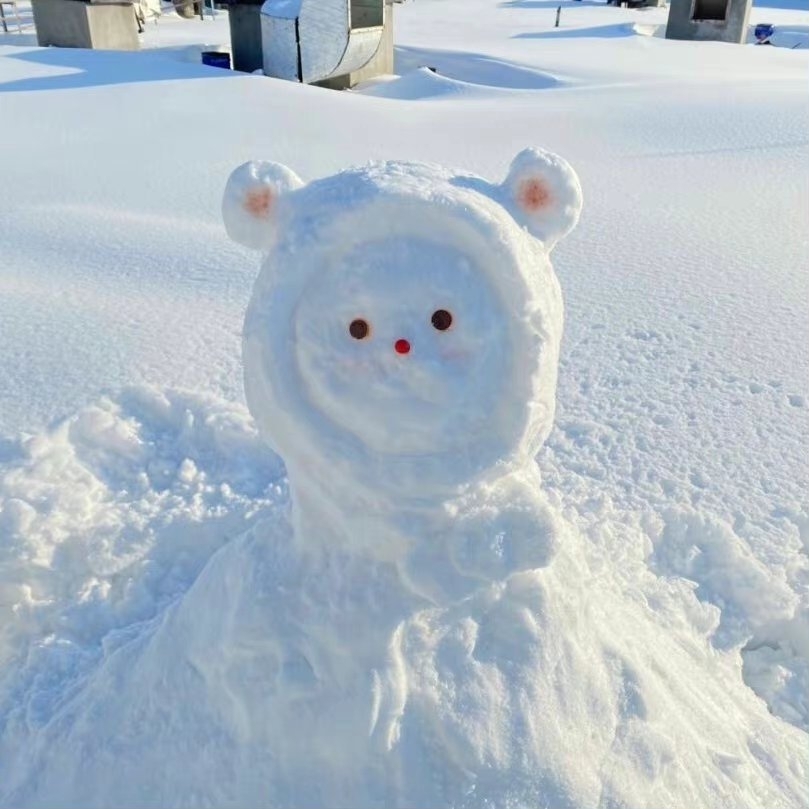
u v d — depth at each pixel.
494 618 1.10
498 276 0.97
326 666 1.07
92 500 1.97
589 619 1.19
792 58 11.67
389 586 1.07
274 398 0.99
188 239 3.74
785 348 2.58
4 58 9.09
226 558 1.23
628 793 1.08
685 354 2.57
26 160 5.48
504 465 1.00
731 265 3.26
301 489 1.09
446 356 0.96
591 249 3.50
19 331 2.75
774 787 1.28
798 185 4.42
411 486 0.99
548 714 1.07
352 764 1.05
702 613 1.65
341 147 5.81
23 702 1.50
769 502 1.95
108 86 7.70
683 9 13.42
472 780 1.04
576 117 6.60
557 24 16.53
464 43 13.80
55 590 1.76
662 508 1.92
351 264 0.97
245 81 7.82
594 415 2.29
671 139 5.68
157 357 2.61
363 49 9.24
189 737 1.17
